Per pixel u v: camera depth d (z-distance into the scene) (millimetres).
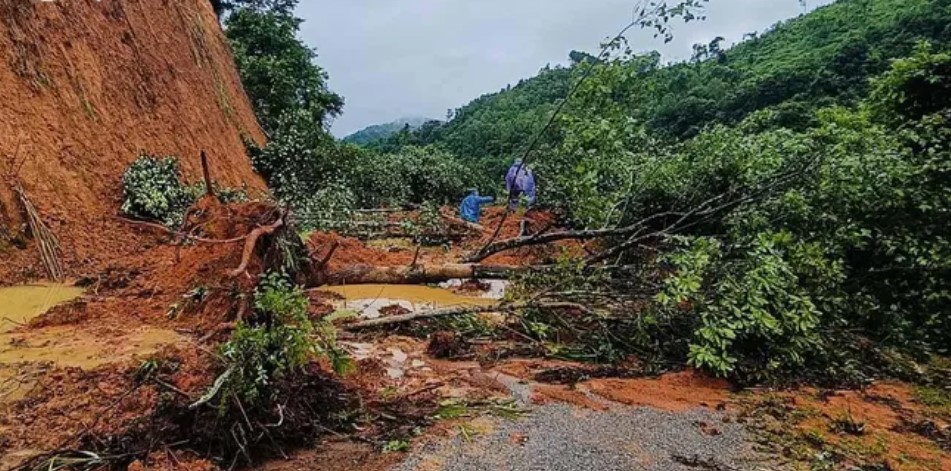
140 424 3096
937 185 6090
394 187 20844
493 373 4750
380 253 9734
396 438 3422
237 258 5676
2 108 7520
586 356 5238
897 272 6238
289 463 3123
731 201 6594
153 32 12211
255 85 22672
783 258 5797
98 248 7566
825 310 5547
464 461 3197
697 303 5160
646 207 7551
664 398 4340
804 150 6699
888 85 8062
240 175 13867
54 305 5629
